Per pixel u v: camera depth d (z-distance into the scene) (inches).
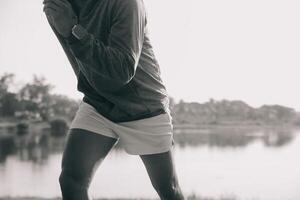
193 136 3157.0
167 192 107.6
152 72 101.4
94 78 92.8
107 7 93.0
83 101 101.6
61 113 2994.6
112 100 96.7
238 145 2758.4
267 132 3774.6
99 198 673.0
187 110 3250.5
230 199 772.6
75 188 95.2
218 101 3435.0
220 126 3587.6
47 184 1113.4
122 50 88.5
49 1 84.4
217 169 1576.0
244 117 3624.5
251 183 1173.1
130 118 99.8
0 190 964.6
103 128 99.1
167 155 105.3
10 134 3061.0
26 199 486.0
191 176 1330.0
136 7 92.0
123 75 88.4
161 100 102.9
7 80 3031.5
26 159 1839.3
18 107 3122.5
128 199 667.4
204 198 666.8
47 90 3016.7
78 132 98.1
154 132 102.3
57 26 84.7
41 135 2955.2
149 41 102.7
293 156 2166.6
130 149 103.7
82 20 95.7
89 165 97.5
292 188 1045.8
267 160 1979.6
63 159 97.2
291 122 3887.8
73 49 84.7
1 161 1771.7
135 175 1343.5
